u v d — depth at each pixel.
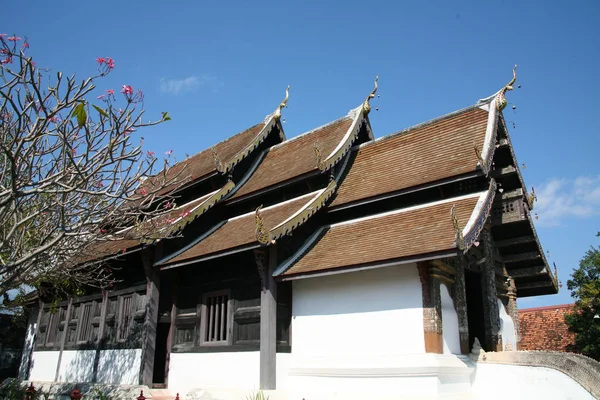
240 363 15.76
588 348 18.77
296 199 18.59
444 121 18.08
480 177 14.98
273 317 15.23
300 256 16.23
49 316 24.52
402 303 13.85
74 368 20.97
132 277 19.52
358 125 20.14
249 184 20.73
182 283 18.80
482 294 17.05
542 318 23.78
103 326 20.09
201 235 19.48
